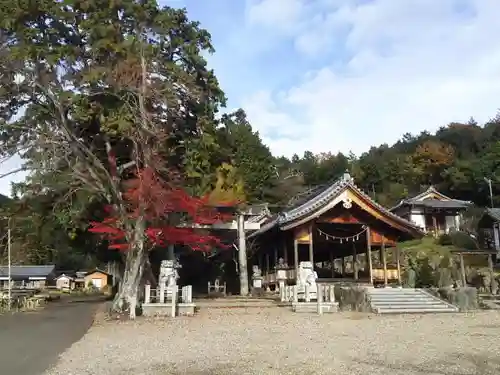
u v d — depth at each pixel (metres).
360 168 88.12
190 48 25.94
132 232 22.75
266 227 34.16
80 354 12.04
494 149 73.19
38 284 64.62
